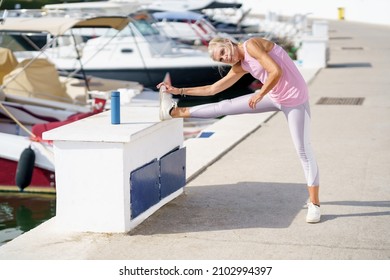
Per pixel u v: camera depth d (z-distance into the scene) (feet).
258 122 36.35
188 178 23.86
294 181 23.56
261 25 104.42
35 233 18.30
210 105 19.19
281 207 20.45
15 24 41.83
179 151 21.40
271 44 17.75
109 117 20.45
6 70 45.03
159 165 19.92
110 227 18.12
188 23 70.38
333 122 36.24
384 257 16.38
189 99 59.72
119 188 17.85
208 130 34.09
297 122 18.22
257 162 26.73
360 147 29.48
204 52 60.64
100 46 57.72
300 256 16.47
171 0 81.71
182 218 19.43
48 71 44.27
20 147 32.65
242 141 31.35
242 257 16.47
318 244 17.25
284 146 29.94
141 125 18.89
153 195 19.49
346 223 18.86
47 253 16.90
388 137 31.76
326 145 30.04
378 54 79.97
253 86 61.93
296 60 75.05
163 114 19.49
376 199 21.21
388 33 119.34
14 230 28.66
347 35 114.93
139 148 18.57
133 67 57.26
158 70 57.36
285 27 89.45
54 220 19.42
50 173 32.73
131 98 44.70
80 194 18.15
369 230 18.26
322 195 21.77
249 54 17.71
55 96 42.37
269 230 18.34
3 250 17.15
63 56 57.41
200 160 26.58
